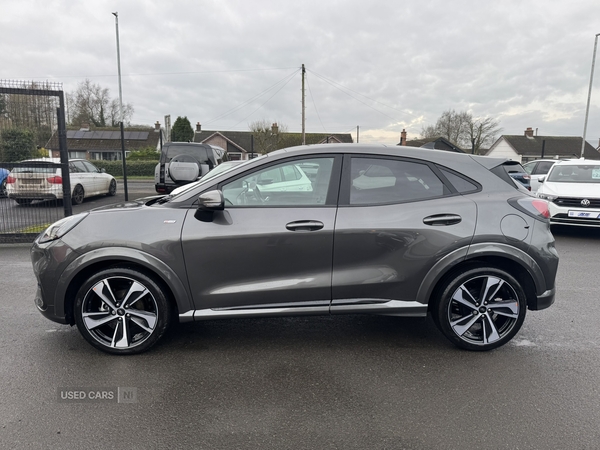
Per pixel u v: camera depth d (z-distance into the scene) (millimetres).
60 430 2471
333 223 3268
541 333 3879
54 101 7340
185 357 3385
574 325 4062
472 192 3436
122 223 3248
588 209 8164
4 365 3219
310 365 3279
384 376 3119
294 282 3299
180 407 2713
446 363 3314
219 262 3244
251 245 3232
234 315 3311
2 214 7340
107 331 3463
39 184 7406
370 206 3340
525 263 3352
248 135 55938
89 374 3104
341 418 2615
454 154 3562
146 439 2404
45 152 7488
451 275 3410
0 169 7254
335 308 3350
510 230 3328
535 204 3445
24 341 3631
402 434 2467
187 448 2332
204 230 3219
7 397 2795
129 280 3305
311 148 3459
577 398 2840
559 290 5121
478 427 2531
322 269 3305
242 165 3406
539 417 2629
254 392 2896
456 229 3301
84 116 61438
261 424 2549
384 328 3998
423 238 3291
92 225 3262
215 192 3115
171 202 3357
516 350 3539
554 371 3195
